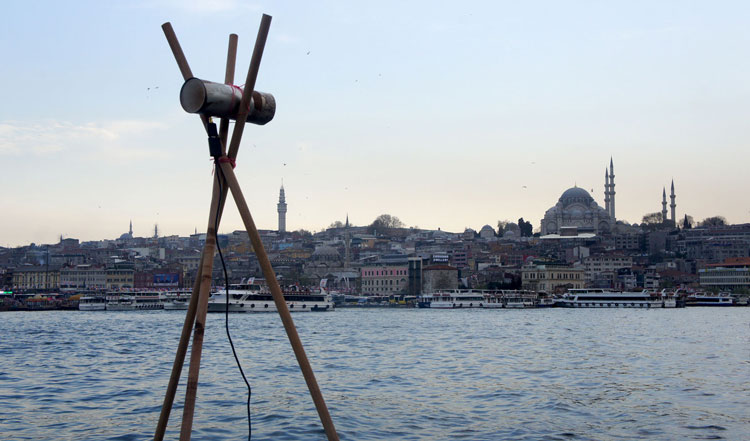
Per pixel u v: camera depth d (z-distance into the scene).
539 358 74.62
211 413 41.34
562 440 35.28
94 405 44.19
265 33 16.80
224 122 17.69
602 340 102.62
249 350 82.56
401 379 57.03
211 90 16.75
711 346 90.81
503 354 79.62
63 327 144.12
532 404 45.06
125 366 66.12
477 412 42.41
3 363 69.06
